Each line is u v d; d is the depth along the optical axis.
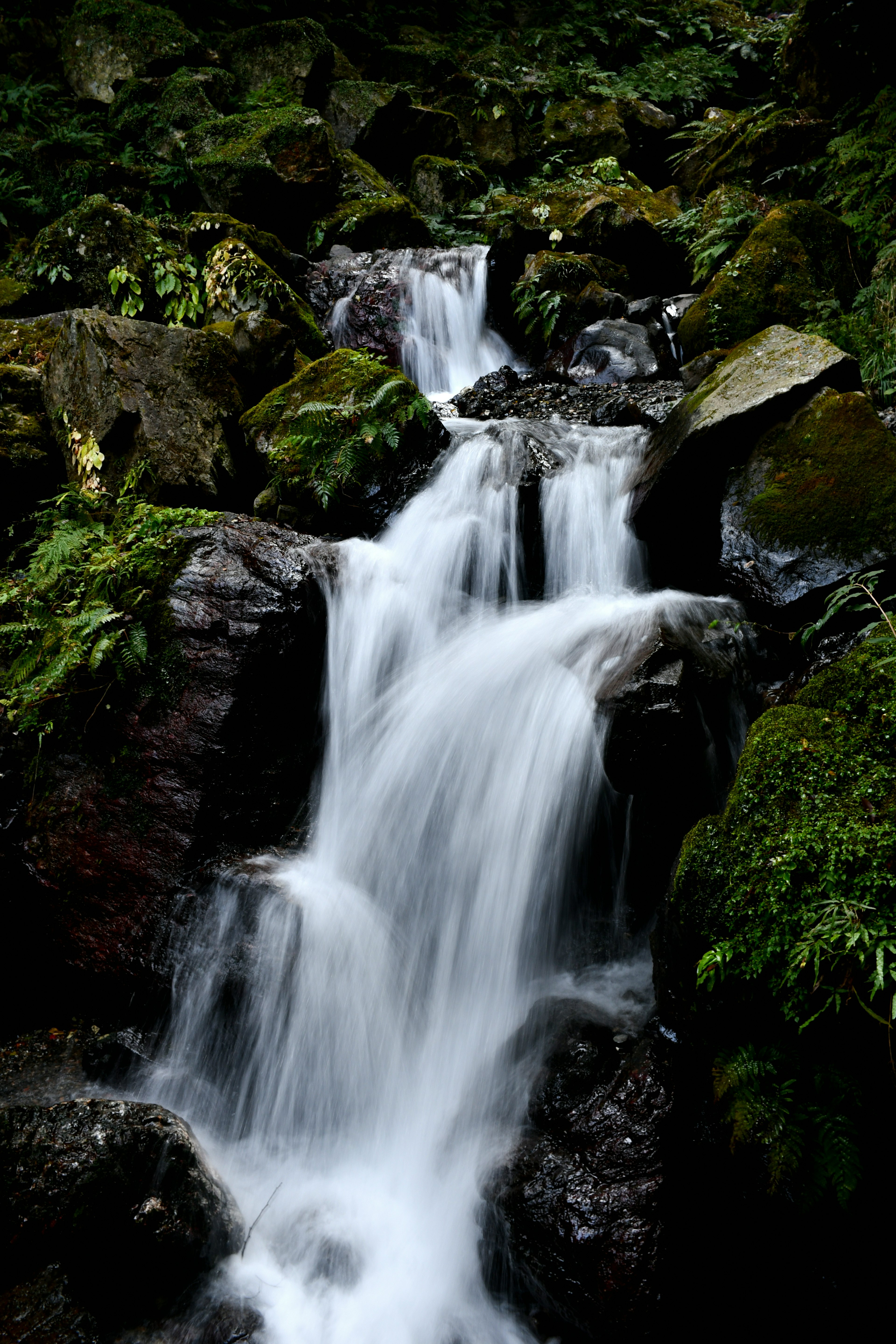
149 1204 2.87
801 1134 2.35
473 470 5.32
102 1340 2.71
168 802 3.94
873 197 7.97
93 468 5.48
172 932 3.75
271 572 4.39
